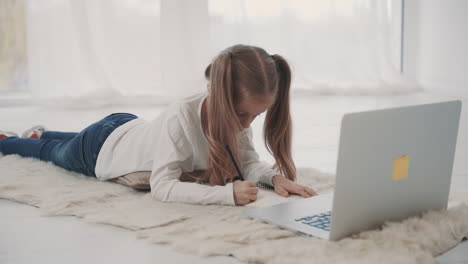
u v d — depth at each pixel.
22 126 2.99
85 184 1.61
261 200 1.36
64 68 3.90
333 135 2.64
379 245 1.02
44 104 3.88
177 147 1.43
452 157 1.22
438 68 4.54
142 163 1.53
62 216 1.32
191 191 1.36
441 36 4.47
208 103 1.38
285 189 1.44
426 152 1.15
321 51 4.64
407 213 1.17
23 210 1.38
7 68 4.12
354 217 1.06
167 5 3.99
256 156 1.61
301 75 4.62
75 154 1.74
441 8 4.45
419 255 0.98
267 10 4.47
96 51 3.95
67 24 3.89
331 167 1.93
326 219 1.18
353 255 0.98
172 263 1.00
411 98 4.22
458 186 1.59
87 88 3.93
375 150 1.04
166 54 4.03
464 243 1.10
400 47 4.96
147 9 4.03
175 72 4.04
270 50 4.52
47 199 1.44
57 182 1.64
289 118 1.51
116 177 1.61
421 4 4.82
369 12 4.66
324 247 1.01
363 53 4.68
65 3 3.87
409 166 1.12
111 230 1.21
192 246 1.07
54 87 3.90
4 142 2.06
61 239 1.15
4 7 4.07
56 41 3.88
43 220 1.29
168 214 1.27
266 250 1.02
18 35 4.12
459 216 1.17
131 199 1.46
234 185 1.36
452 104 1.18
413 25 4.89
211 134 1.38
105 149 1.64
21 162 1.90
